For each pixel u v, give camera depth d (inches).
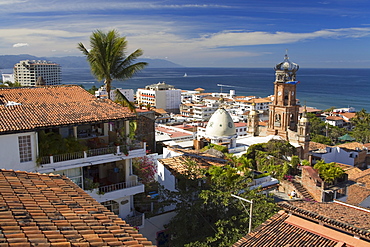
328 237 801.6
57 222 509.0
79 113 1147.3
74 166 1074.1
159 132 3786.9
